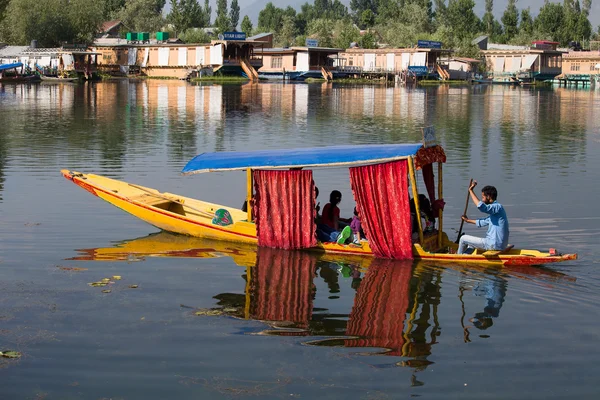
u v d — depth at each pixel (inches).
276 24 7012.8
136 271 453.7
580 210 631.2
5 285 418.3
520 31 5895.7
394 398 290.8
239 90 2704.2
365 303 402.9
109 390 294.8
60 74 3361.2
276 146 1068.5
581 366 321.7
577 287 430.3
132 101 1963.6
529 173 825.5
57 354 327.0
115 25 4788.4
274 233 513.0
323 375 311.3
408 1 5949.8
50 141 1058.1
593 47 5856.3
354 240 506.3
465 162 908.6
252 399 289.1
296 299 408.5
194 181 753.0
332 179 759.7
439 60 4197.8
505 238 473.4
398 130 1321.4
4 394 290.2
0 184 713.6
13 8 3902.6
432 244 505.4
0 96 2127.2
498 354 334.3
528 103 2192.4
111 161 877.8
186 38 4672.7
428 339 352.2
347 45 4864.7
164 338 347.3
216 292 418.0
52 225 559.8
